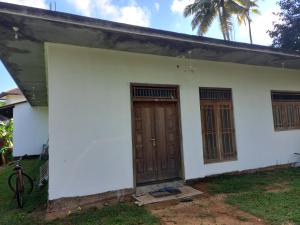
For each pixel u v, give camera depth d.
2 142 12.70
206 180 6.07
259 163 7.03
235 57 6.33
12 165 10.59
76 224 3.87
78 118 4.85
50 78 4.69
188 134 6.03
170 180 5.75
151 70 5.70
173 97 6.01
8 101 16.05
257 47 5.87
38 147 12.17
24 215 4.39
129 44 4.97
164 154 5.81
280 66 7.61
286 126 7.85
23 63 6.07
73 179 4.70
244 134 6.90
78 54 4.96
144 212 4.24
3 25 3.93
